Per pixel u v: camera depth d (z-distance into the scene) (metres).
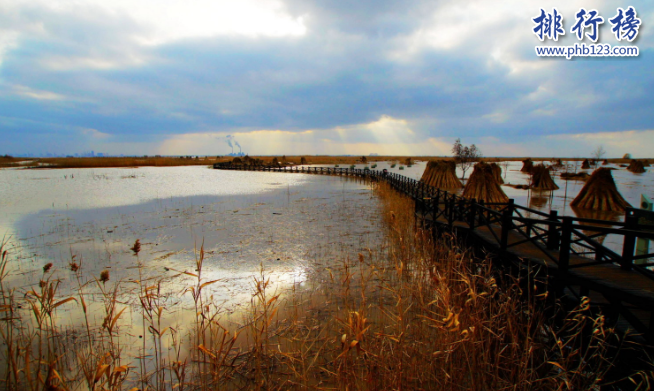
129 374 4.45
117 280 7.77
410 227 11.03
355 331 3.52
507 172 55.59
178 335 5.45
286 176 48.72
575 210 18.61
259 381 3.97
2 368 4.48
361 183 36.97
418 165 91.25
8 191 27.42
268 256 9.62
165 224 14.23
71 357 4.73
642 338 4.45
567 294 5.73
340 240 11.34
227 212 17.23
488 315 4.64
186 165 84.69
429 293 5.84
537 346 4.12
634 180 38.69
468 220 9.33
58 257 9.59
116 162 84.50
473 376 3.77
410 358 4.08
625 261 4.78
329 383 4.19
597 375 3.89
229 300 6.71
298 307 6.31
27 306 6.36
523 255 6.55
